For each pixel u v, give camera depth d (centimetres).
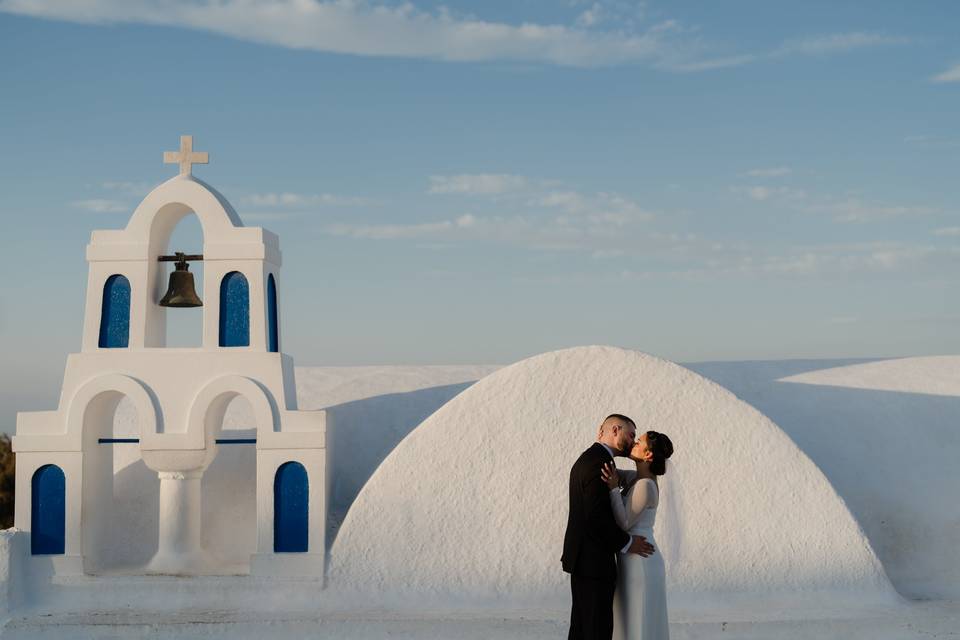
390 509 1030
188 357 1045
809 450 1191
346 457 1234
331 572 1016
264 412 1030
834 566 1008
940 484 1152
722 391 1049
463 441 1042
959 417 1244
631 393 1048
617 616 762
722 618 960
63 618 973
